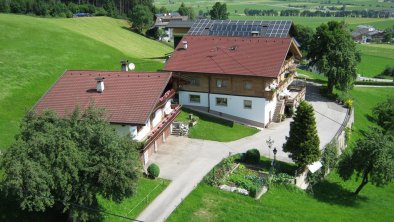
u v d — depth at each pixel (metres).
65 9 139.12
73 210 29.05
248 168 44.84
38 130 29.53
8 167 26.83
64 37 84.62
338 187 46.78
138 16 139.00
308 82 84.81
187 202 36.19
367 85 102.31
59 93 45.03
